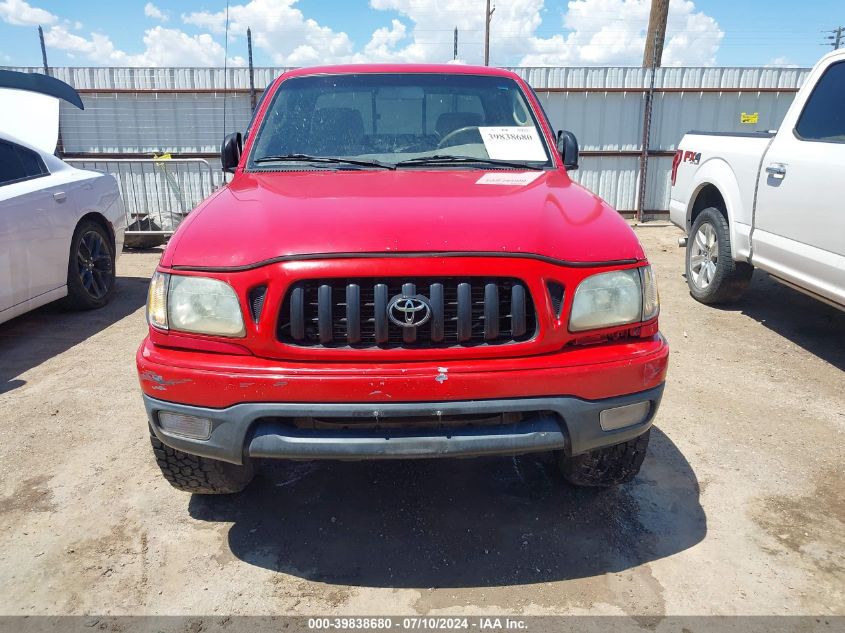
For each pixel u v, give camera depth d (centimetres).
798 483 305
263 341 216
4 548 261
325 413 212
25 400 399
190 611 228
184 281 225
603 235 238
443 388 212
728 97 1149
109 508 288
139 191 1151
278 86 368
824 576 242
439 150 336
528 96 370
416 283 217
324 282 216
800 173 435
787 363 454
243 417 214
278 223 232
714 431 356
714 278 567
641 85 1132
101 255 605
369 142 339
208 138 1145
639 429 234
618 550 259
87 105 1132
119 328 543
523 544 263
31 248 496
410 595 235
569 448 224
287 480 310
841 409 382
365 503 291
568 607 229
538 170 326
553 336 221
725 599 231
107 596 235
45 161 555
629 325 233
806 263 428
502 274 217
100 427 363
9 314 472
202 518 281
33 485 306
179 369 219
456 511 285
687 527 273
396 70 372
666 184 1189
